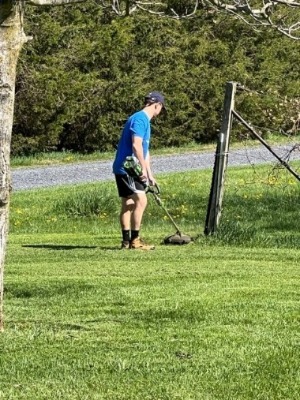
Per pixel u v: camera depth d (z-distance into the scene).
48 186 23.66
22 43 6.43
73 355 6.29
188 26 33.78
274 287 8.77
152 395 5.44
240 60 34.19
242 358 6.16
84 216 17.78
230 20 33.62
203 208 18.53
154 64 33.12
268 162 26.81
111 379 5.74
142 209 12.01
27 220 17.55
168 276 9.46
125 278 9.35
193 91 33.62
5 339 6.71
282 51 35.25
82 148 32.81
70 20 32.72
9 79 6.39
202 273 9.67
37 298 8.40
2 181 6.50
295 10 21.59
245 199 18.38
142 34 33.12
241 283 9.03
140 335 6.81
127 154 11.94
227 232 12.66
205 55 33.69
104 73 32.59
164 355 6.26
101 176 25.95
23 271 10.00
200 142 34.53
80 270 10.00
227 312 7.54
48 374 5.86
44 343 6.61
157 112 12.17
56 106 31.52
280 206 17.66
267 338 6.68
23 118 31.66
